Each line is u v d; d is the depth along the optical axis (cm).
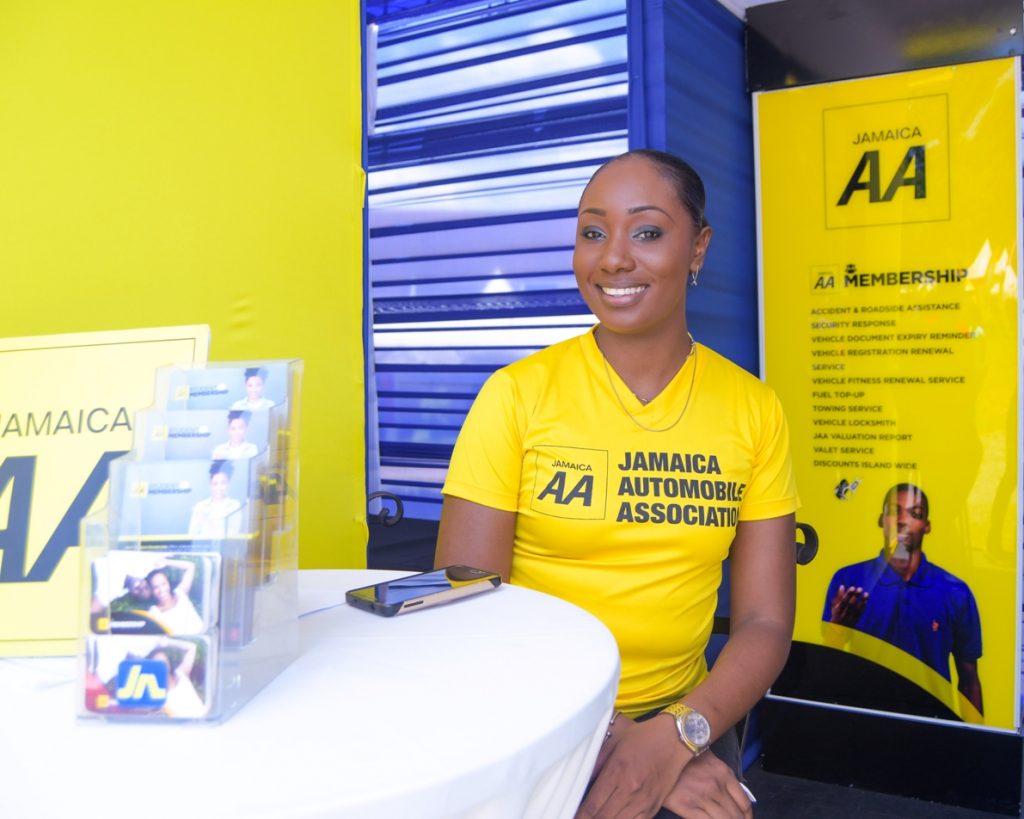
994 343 259
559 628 94
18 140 151
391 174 283
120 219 158
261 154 167
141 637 70
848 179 271
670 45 240
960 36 256
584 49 248
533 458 142
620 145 244
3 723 72
